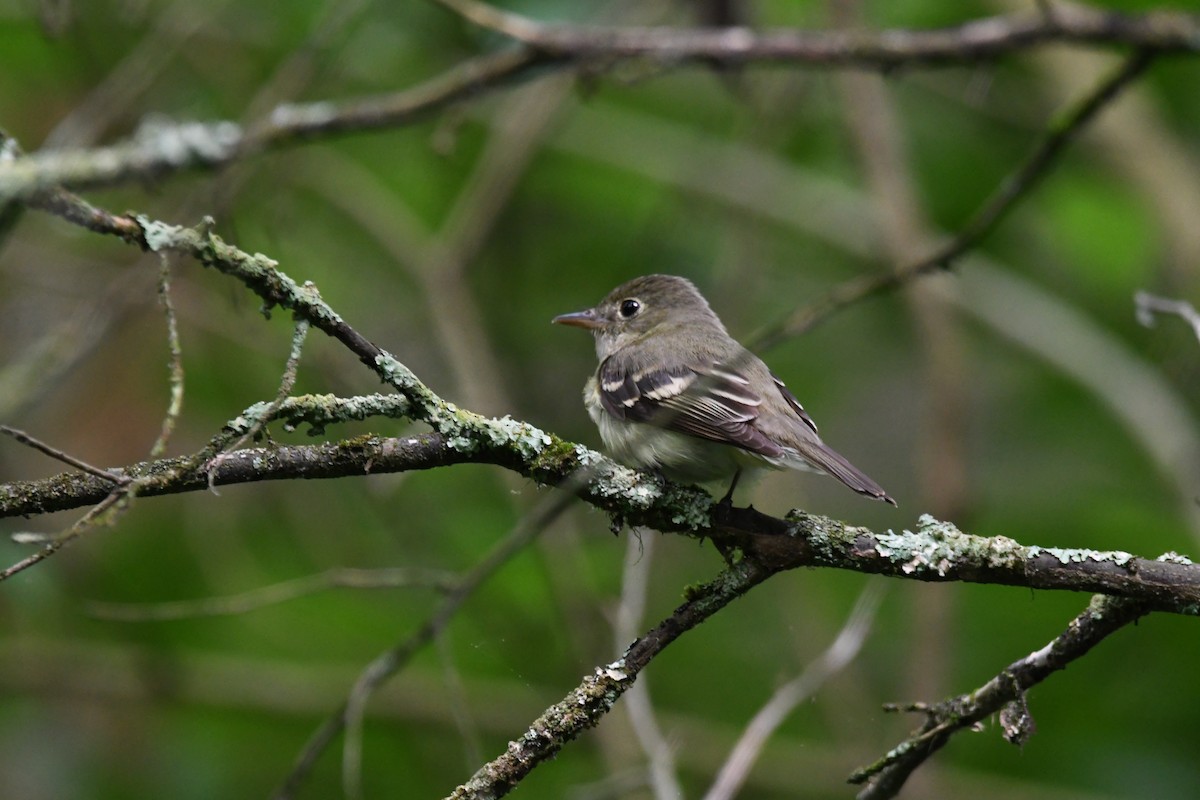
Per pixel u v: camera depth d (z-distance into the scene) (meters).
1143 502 12.80
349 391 12.62
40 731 12.24
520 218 14.64
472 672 12.14
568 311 14.61
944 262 9.81
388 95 13.83
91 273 13.51
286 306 5.24
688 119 15.65
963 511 11.71
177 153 8.31
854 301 9.99
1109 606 5.60
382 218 13.95
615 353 9.31
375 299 14.68
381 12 12.84
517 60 9.70
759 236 14.23
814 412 14.67
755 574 5.61
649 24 13.36
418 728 11.81
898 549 5.60
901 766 6.24
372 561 12.84
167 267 5.01
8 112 13.39
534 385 14.54
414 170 15.09
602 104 14.55
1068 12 9.59
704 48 9.78
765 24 14.05
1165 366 12.59
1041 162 9.49
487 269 14.61
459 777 11.95
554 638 12.18
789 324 10.05
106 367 12.77
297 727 12.25
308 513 12.95
